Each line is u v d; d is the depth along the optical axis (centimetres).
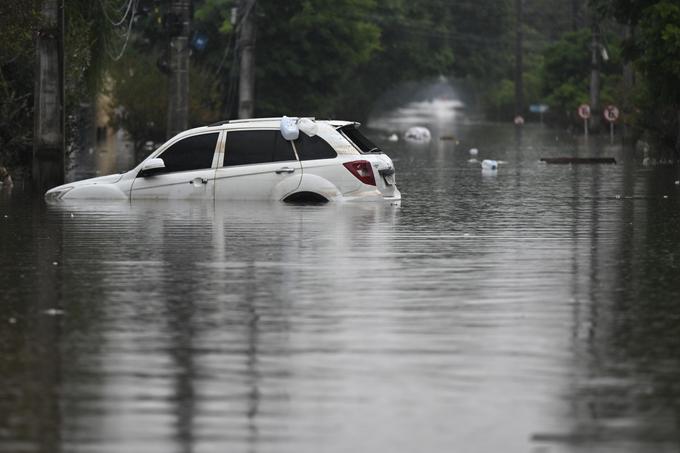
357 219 5003
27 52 7550
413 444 1777
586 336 2522
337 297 2991
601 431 1841
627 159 11906
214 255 3806
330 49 17788
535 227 4806
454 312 2791
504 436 1812
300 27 17450
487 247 4072
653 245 4169
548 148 15012
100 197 5875
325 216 5094
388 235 4422
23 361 2289
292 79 17825
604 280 3303
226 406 1973
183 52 10219
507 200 6338
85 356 2330
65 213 5262
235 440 1794
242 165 5741
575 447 1761
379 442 1784
